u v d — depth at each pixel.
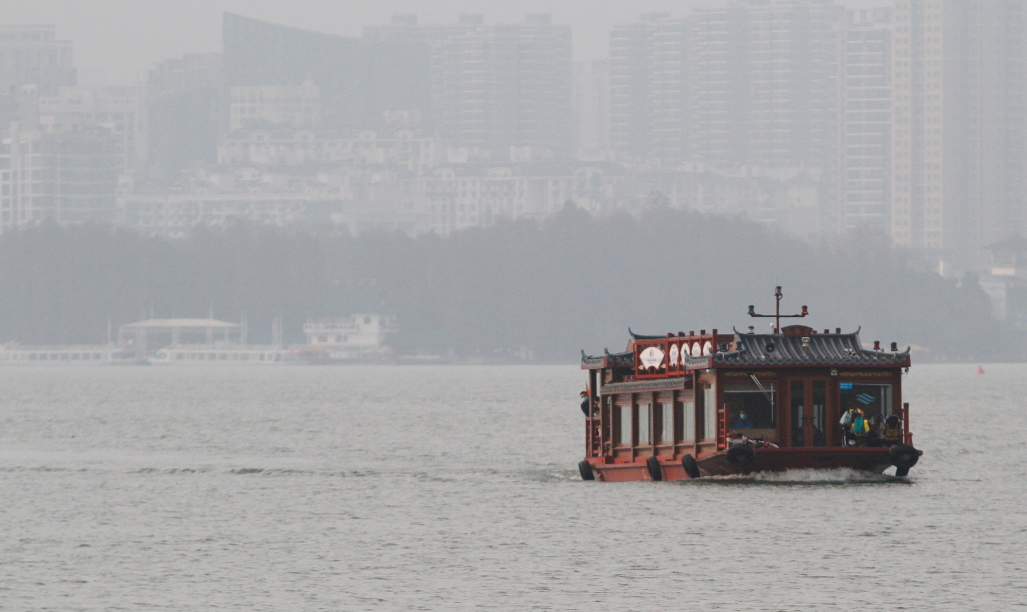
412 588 187.62
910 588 184.75
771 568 197.25
